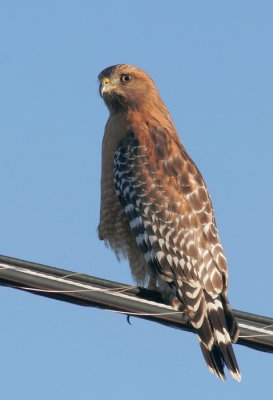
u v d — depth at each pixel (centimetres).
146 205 1262
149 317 963
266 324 1010
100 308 927
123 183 1305
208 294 1152
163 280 1207
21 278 891
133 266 1316
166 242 1224
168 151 1307
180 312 997
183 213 1236
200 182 1273
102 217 1345
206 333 1105
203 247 1201
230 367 1073
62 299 916
